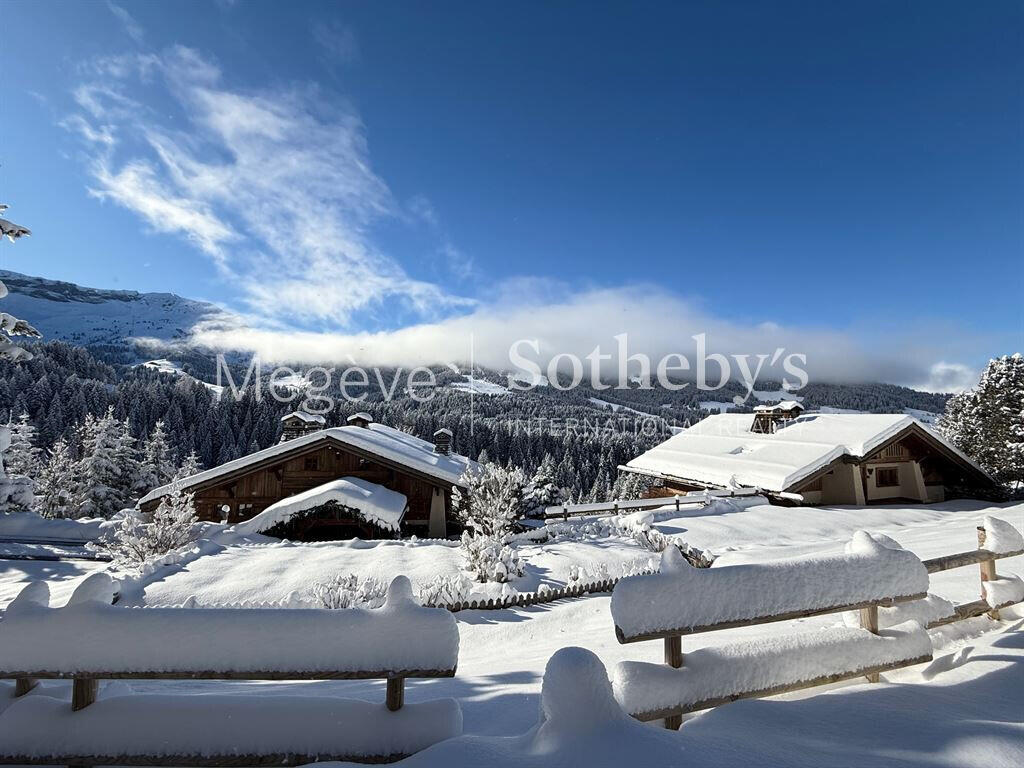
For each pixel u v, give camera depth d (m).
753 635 5.95
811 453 24.70
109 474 33.91
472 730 3.59
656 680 2.81
